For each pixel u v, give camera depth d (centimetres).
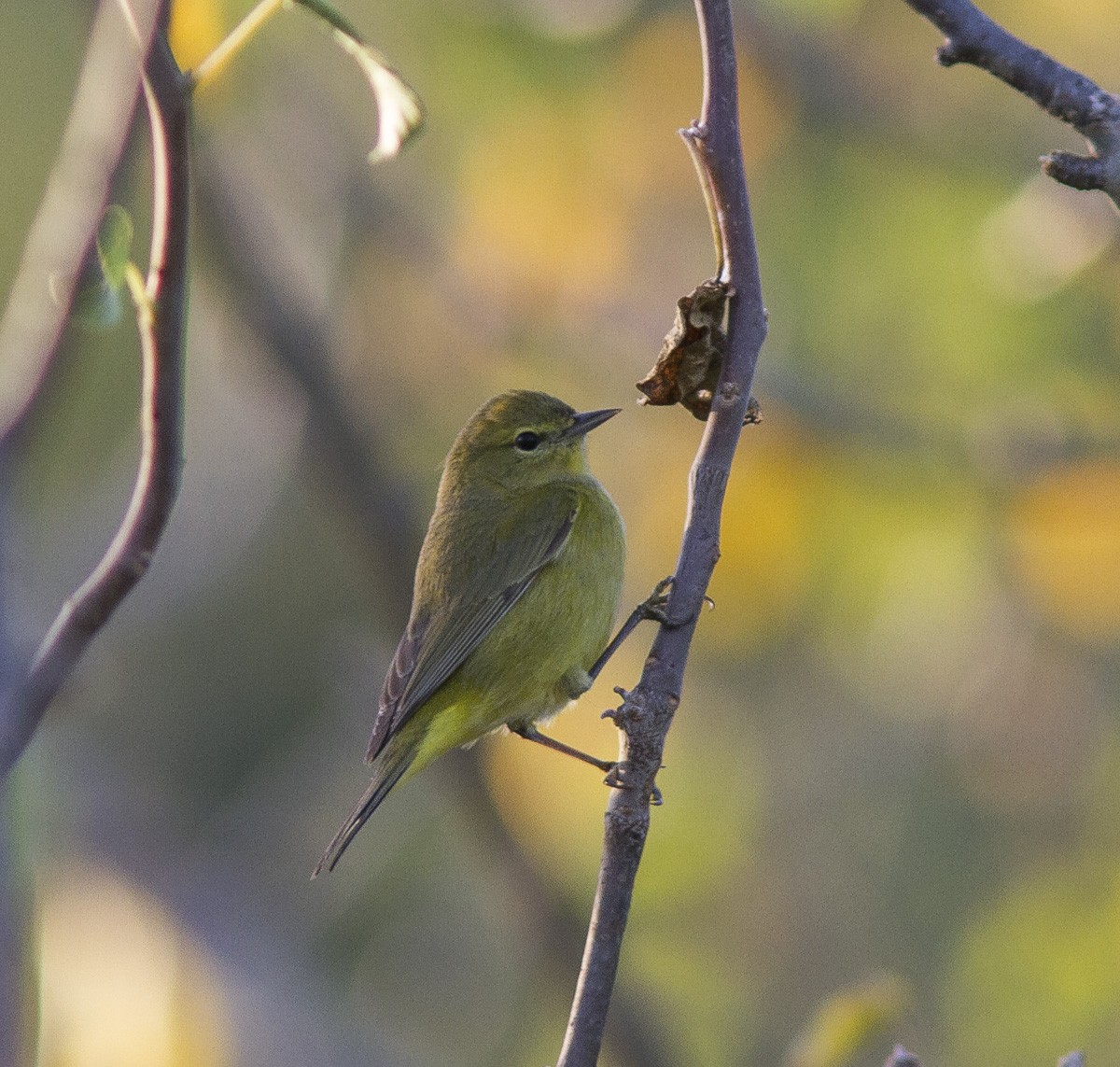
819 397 1192
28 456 472
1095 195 1063
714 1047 1229
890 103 1323
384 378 1384
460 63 1200
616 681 1141
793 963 1287
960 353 1215
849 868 1338
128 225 457
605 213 1197
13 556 477
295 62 1391
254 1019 999
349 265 1388
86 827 1330
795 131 1281
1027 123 1336
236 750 2003
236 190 1354
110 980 955
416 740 959
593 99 1188
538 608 965
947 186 1291
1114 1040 1160
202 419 1803
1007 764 1340
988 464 1188
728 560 1173
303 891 1539
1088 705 1316
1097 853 1269
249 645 2020
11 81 1571
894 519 1198
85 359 1428
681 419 1201
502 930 1489
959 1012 1220
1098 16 1227
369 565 1323
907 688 1334
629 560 1182
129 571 475
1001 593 1239
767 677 1310
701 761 1226
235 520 1820
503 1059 1434
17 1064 454
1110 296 1166
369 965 1485
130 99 459
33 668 470
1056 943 1194
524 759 1149
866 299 1233
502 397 1042
